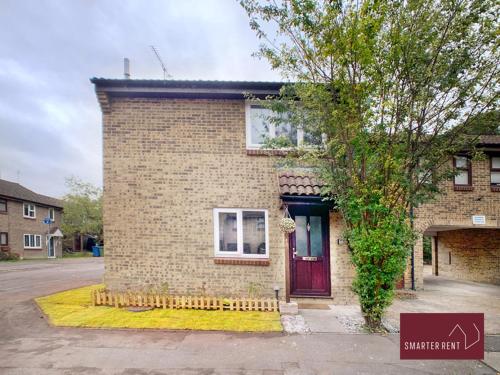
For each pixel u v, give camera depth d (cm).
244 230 861
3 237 2739
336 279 838
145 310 752
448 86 596
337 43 555
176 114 873
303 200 800
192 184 861
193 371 452
